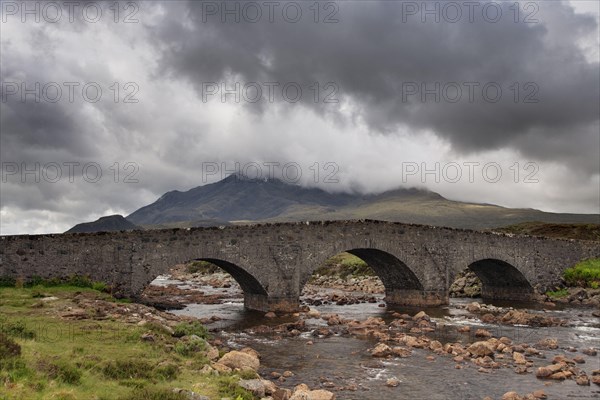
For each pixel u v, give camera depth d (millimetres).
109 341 19484
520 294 55375
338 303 50531
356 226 42844
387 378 21562
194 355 19812
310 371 22406
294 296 39938
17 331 18234
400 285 49094
